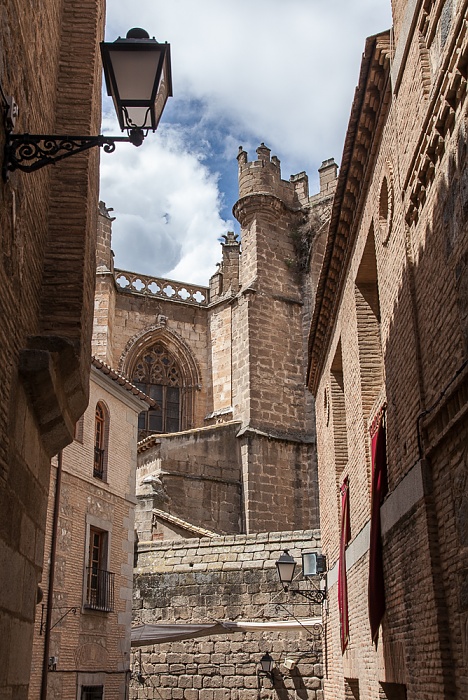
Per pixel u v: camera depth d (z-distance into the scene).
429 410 9.56
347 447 18.92
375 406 14.09
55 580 20.09
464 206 8.45
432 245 9.80
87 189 10.38
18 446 8.27
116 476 24.20
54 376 8.74
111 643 22.55
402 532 11.13
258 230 41.50
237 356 39.97
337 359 20.03
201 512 35.31
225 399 41.62
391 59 11.93
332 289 18.62
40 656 18.78
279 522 36.50
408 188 10.77
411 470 10.45
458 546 8.62
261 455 37.03
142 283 43.81
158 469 35.34
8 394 7.83
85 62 11.07
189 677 26.00
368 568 14.23
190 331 43.59
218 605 26.33
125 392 25.11
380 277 13.17
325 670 22.50
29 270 8.92
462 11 8.33
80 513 21.78
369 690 14.47
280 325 40.44
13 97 7.79
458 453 8.59
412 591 10.50
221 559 26.83
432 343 9.79
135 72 7.29
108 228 41.78
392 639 12.07
